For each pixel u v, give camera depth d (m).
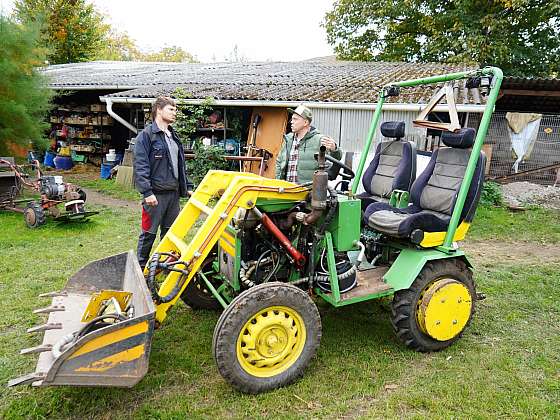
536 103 11.17
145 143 3.90
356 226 3.07
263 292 2.66
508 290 4.50
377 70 12.18
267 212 3.07
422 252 3.25
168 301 2.72
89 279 3.08
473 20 15.44
